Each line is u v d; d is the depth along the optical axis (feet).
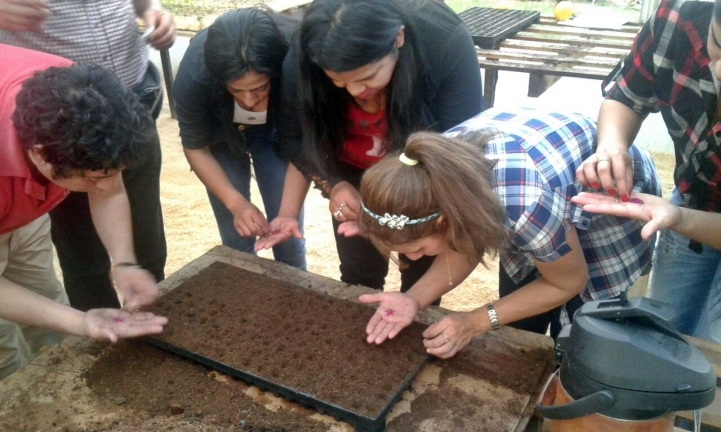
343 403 3.98
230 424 4.02
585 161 4.08
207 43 5.17
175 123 16.06
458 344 4.44
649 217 3.86
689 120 4.62
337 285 5.53
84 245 6.91
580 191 4.22
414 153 3.48
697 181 4.80
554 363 4.56
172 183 13.01
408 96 4.77
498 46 10.56
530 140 4.03
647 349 3.05
